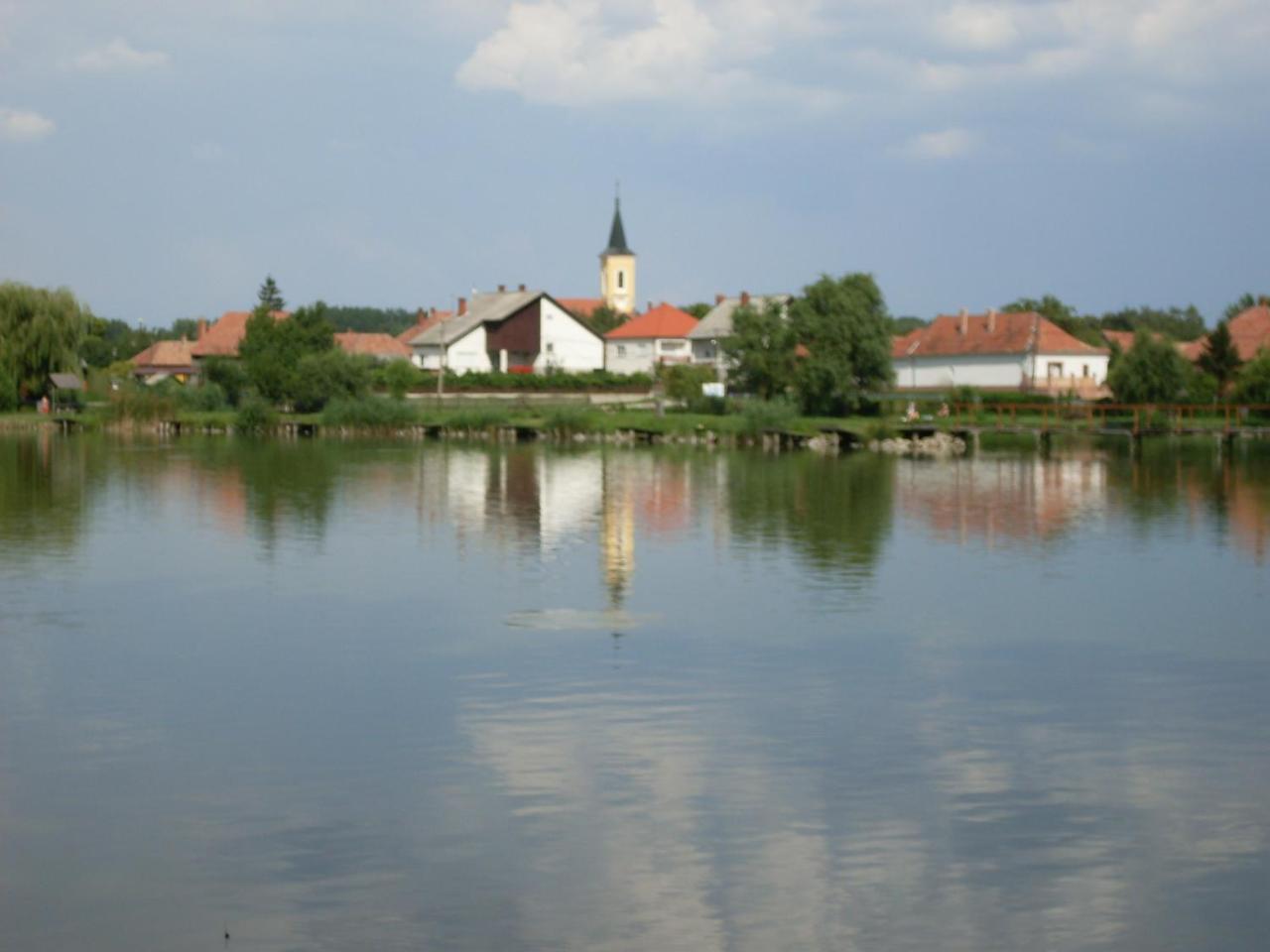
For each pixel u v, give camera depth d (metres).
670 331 148.88
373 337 155.38
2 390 99.88
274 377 103.75
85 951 12.73
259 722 19.41
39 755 17.97
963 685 21.45
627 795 16.45
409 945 12.84
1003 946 12.86
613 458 70.69
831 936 13.02
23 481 54.53
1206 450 77.56
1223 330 100.62
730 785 16.80
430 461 67.38
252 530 39.56
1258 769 17.42
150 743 18.47
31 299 102.19
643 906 13.58
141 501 47.19
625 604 28.02
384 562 33.44
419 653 23.53
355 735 18.80
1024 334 113.81
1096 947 12.82
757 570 32.34
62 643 24.33
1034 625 25.94
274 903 13.65
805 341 95.94
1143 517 43.38
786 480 56.88
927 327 123.25
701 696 20.72
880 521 42.16
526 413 100.19
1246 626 25.86
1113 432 83.00
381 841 15.12
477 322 137.25
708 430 84.00
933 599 28.56
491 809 16.00
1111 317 191.62
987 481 56.53
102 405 109.75
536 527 40.50
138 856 14.75
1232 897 13.76
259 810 15.99
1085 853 14.80
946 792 16.58
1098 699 20.67
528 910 13.50
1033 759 17.81
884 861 14.61
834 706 20.22
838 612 27.20
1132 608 27.66
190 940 12.93
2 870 14.41
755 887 14.02
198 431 95.38
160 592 29.23
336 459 68.75
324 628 25.62
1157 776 17.12
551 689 21.16
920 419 88.00
